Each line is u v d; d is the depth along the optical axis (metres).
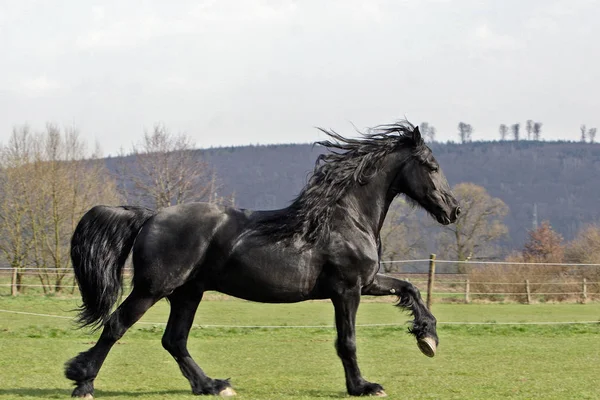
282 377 12.16
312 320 25.38
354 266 10.15
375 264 10.33
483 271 38.03
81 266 10.24
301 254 10.04
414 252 62.94
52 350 15.28
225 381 10.39
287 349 16.45
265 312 28.92
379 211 10.66
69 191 41.78
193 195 60.34
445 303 33.94
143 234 10.09
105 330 9.99
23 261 41.00
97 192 46.22
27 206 40.53
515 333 20.61
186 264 9.98
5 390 10.39
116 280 10.25
